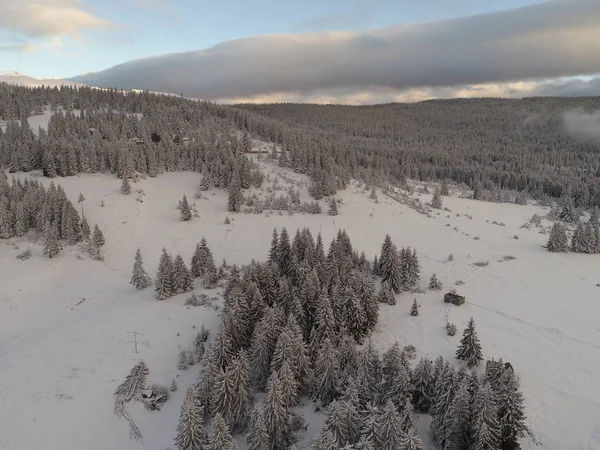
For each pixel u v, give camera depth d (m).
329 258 60.16
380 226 96.25
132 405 36.28
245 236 86.06
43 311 56.34
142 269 60.94
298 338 36.81
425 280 64.00
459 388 29.09
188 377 40.03
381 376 34.38
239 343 40.66
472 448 27.38
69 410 35.59
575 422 32.78
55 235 71.62
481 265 71.00
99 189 100.31
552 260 74.50
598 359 41.62
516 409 28.59
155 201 100.06
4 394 37.41
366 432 27.03
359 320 44.84
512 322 49.69
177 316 50.66
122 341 45.34
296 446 31.33
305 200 108.75
